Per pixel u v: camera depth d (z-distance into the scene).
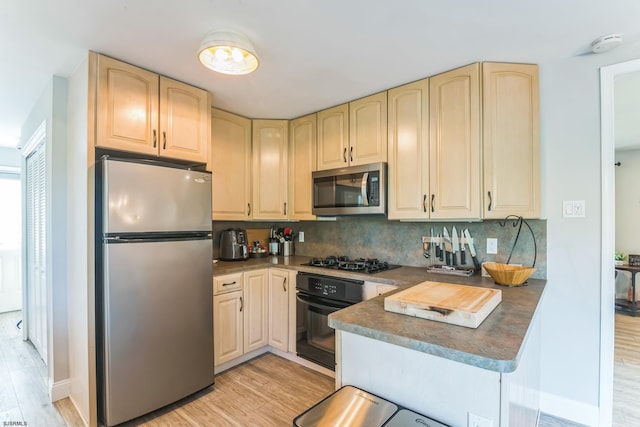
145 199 1.94
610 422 1.90
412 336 1.01
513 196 2.04
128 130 1.99
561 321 2.04
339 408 1.06
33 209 3.05
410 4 1.46
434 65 2.08
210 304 2.28
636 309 4.32
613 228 1.93
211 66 1.78
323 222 3.26
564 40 1.79
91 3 1.44
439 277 2.16
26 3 1.43
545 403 2.08
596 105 1.95
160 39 1.74
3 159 4.41
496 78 2.04
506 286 1.85
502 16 1.56
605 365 1.91
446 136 2.16
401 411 1.04
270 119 3.11
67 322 2.22
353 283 2.30
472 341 0.97
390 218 2.42
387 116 2.45
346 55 1.94
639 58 1.83
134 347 1.90
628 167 4.94
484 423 0.93
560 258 2.04
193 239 2.17
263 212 3.08
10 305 4.39
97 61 1.88
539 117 2.06
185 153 2.27
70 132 2.15
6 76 2.18
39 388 2.38
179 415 2.04
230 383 2.42
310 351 2.57
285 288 2.77
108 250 1.81
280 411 2.08
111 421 1.82
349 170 2.58
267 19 1.57
